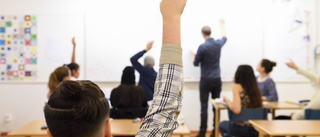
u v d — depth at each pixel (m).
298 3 5.27
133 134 2.45
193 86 5.27
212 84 4.76
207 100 4.82
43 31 5.12
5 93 5.16
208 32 4.73
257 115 3.35
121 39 5.16
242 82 3.41
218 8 5.20
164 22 0.69
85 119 0.69
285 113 5.30
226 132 3.66
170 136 0.70
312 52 5.30
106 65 5.17
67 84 0.73
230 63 5.25
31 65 5.14
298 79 5.34
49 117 0.70
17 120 5.18
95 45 5.14
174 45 0.68
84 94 0.71
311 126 2.56
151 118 0.69
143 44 5.18
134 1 5.15
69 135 0.70
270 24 5.26
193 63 5.00
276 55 5.28
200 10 5.18
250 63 5.25
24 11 5.10
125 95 3.03
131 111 3.02
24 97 5.18
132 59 4.05
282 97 5.35
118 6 5.14
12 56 5.12
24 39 5.11
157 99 0.70
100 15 5.13
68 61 5.16
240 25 5.22
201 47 4.68
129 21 5.16
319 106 3.16
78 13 5.12
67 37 5.14
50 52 5.13
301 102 4.16
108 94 5.18
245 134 3.33
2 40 5.10
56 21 5.12
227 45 5.23
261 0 5.23
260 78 4.41
